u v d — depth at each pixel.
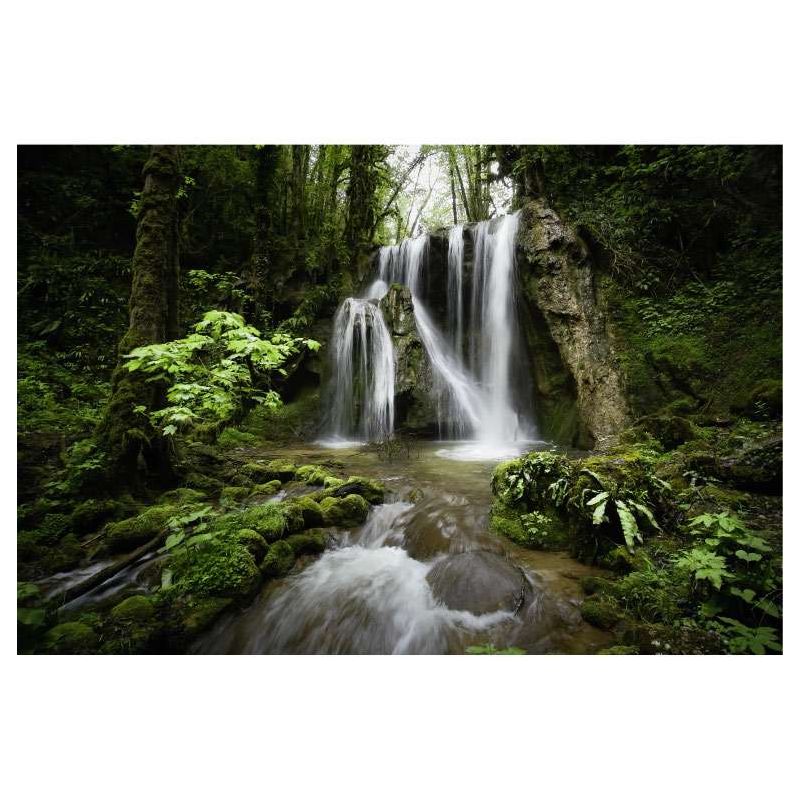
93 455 4.78
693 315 7.99
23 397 7.46
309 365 12.39
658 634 2.54
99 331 10.08
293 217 16.09
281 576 3.62
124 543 3.98
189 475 5.66
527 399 11.19
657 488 4.06
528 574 3.38
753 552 2.93
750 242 8.22
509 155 12.59
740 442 5.50
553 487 4.04
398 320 12.38
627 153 9.82
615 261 9.09
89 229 11.99
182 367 4.00
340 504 4.76
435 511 4.76
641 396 7.84
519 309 11.07
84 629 2.78
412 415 11.36
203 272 11.43
